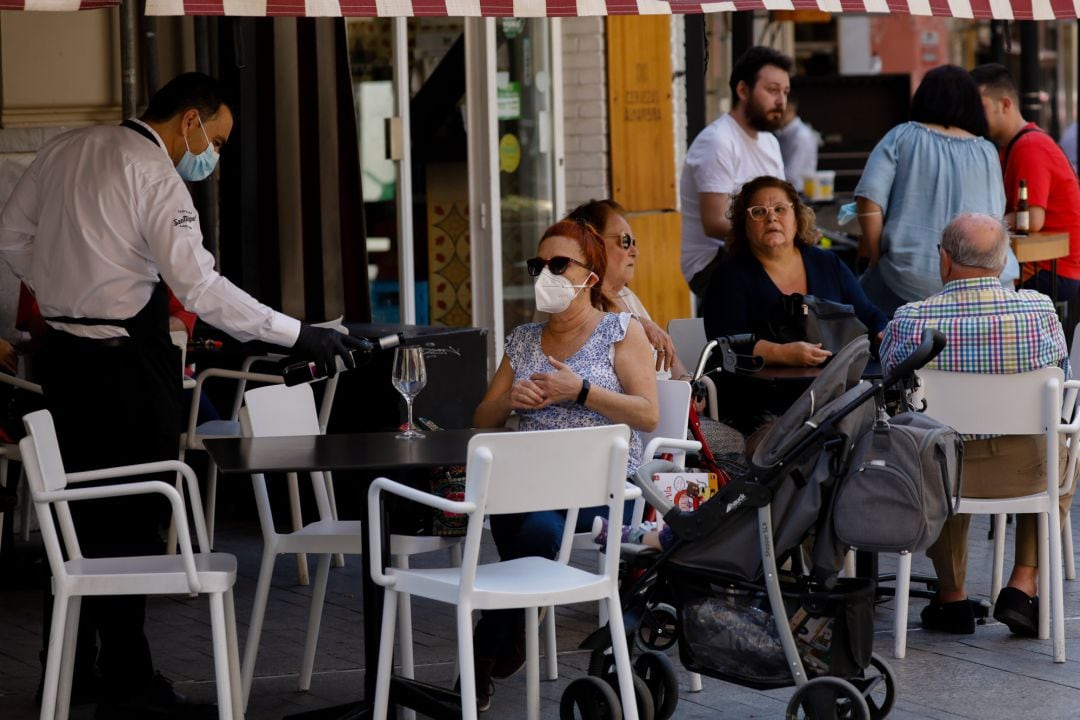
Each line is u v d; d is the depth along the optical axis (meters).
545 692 12.87
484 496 10.31
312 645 12.96
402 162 23.19
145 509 12.65
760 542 11.23
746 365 15.48
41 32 19.06
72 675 11.79
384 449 11.41
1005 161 21.00
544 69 24.55
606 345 13.03
